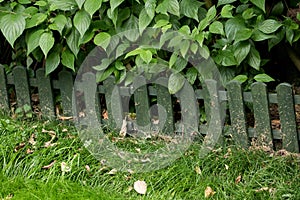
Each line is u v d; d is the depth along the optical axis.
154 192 3.57
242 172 3.68
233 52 4.00
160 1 4.01
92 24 4.17
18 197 3.55
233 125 3.97
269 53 4.82
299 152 3.85
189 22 4.17
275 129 3.93
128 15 4.13
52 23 4.17
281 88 3.76
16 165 3.85
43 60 4.76
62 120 4.48
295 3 4.40
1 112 4.65
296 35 4.07
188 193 3.54
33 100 4.85
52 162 3.86
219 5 4.04
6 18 4.14
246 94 3.89
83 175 3.75
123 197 3.56
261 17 3.99
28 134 4.17
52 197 3.53
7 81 4.65
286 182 3.53
